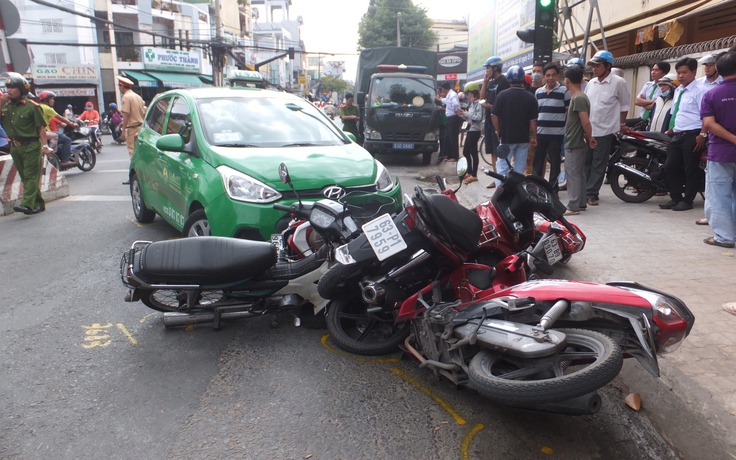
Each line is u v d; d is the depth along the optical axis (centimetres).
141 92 3850
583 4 1555
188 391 351
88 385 358
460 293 368
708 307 427
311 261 421
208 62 4544
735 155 542
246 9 6397
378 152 1428
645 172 790
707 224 660
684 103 710
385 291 354
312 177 498
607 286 308
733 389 321
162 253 400
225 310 427
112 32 3597
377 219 353
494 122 786
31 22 3316
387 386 356
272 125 609
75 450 294
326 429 311
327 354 400
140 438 304
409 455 289
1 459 286
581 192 724
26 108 820
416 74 1459
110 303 493
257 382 362
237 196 489
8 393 348
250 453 291
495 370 300
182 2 4244
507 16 1563
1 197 848
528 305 302
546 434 306
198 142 562
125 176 1258
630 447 295
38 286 534
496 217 411
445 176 1218
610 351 262
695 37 1055
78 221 798
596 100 750
